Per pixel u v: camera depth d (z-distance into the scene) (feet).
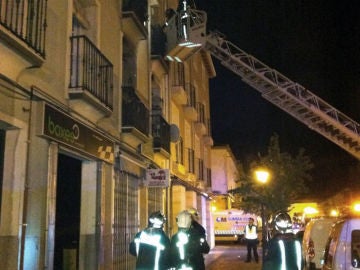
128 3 42.60
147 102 50.29
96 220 34.09
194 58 83.92
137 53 48.14
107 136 36.47
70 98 29.58
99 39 35.81
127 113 40.75
